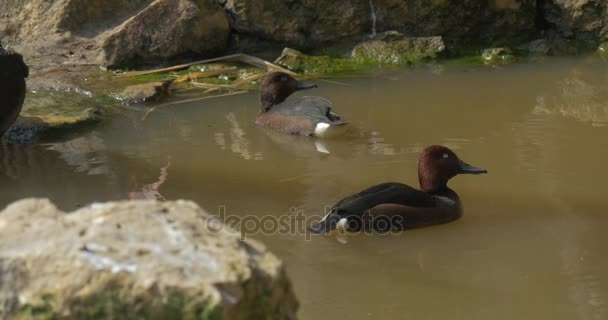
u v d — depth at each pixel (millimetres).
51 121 12383
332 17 16656
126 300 3723
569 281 7613
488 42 17344
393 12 16859
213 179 10328
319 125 11969
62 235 4004
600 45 17094
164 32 15789
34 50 16000
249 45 16625
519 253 8219
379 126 12391
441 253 8227
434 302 7227
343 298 7289
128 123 12742
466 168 9336
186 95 14219
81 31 16125
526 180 10102
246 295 3828
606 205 9344
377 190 8961
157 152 11367
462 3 17000
